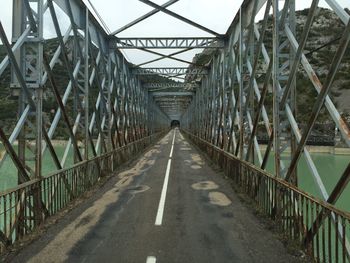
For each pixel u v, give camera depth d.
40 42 7.65
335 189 5.04
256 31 10.63
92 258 5.68
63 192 9.30
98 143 14.45
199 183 13.69
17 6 7.63
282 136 8.28
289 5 7.58
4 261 5.53
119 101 20.50
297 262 5.51
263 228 7.44
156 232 7.13
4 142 6.40
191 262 5.53
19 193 6.54
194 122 41.00
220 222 7.92
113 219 8.15
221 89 18.62
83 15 12.45
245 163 11.09
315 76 5.93
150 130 43.25
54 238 6.70
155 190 12.11
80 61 11.50
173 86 38.19
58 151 19.14
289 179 6.87
